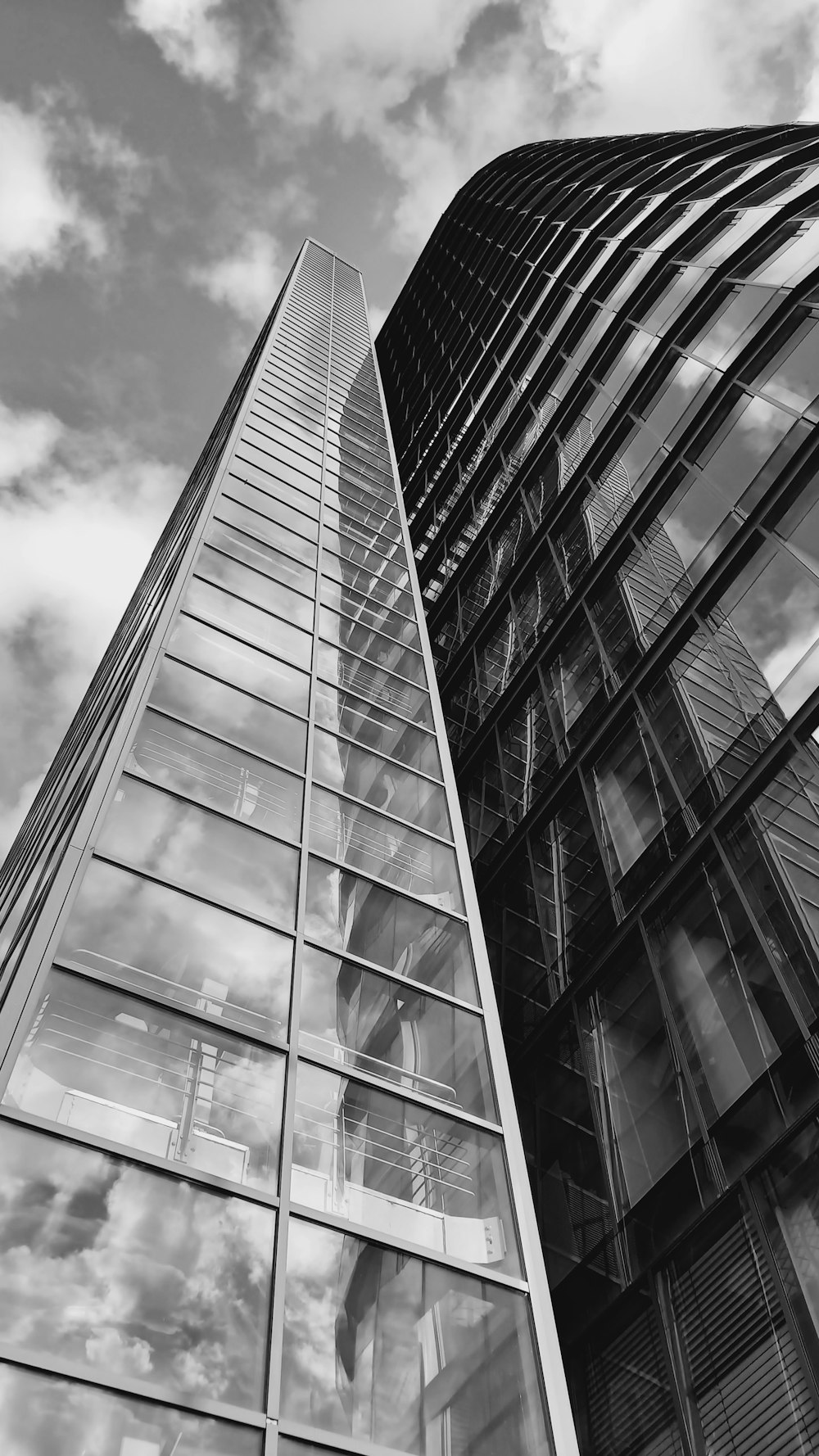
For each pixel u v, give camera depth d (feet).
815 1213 30.50
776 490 49.08
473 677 81.56
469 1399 22.17
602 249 93.30
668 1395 32.65
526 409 93.50
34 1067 22.53
